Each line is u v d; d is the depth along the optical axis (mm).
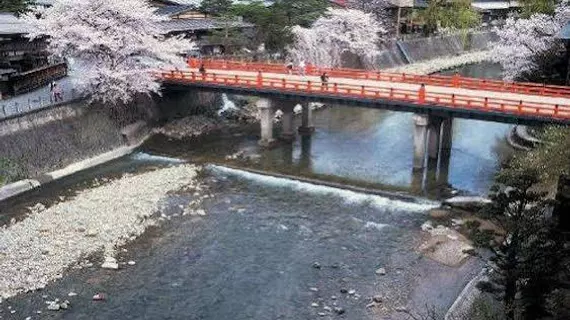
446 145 39344
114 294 22000
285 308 21172
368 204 31219
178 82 42438
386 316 20578
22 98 39312
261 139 42156
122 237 26641
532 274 16547
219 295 22062
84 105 39562
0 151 32938
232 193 32750
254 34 55750
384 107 35844
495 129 46469
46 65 45594
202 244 26250
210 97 51875
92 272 23516
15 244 25484
